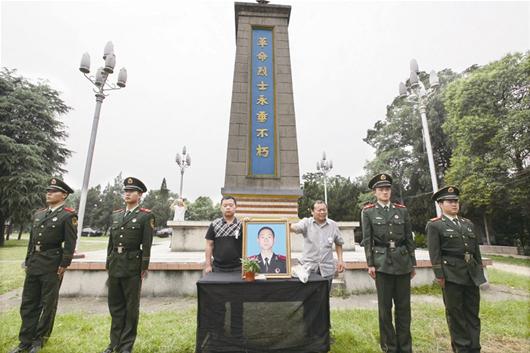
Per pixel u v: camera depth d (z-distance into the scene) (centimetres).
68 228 355
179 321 420
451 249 329
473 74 1573
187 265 589
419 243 1739
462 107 1556
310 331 304
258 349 295
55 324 406
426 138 888
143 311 491
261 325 309
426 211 2072
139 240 348
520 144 1309
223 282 304
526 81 1372
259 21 977
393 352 318
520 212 1546
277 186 848
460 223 341
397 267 325
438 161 2112
